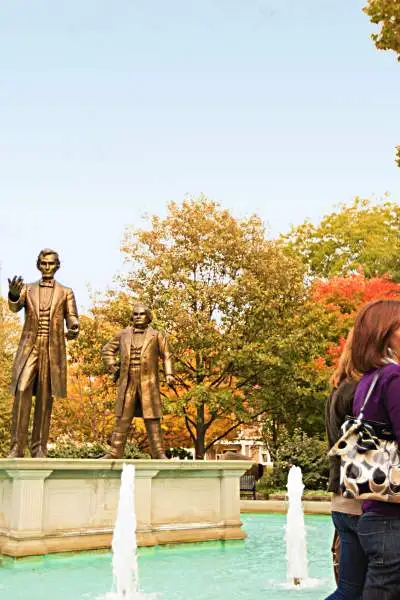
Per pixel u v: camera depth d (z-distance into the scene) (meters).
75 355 26.48
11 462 8.38
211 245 25.36
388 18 14.59
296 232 37.62
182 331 23.91
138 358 10.42
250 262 25.88
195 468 9.88
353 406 2.91
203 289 24.52
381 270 31.75
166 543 9.41
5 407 28.09
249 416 25.23
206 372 25.20
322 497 17.66
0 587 6.65
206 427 25.55
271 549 9.59
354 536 2.99
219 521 10.22
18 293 9.60
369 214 38.00
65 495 8.80
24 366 9.52
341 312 28.78
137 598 6.16
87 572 7.56
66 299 9.94
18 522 8.27
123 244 26.41
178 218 26.34
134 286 26.17
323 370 25.17
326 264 37.00
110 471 9.20
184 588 6.65
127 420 10.27
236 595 6.32
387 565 2.66
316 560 8.73
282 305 25.62
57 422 27.77
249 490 19.95
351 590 2.98
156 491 9.62
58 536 8.56
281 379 25.53
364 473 2.70
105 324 25.56
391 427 2.75
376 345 2.97
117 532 8.45
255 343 24.45
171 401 24.31
